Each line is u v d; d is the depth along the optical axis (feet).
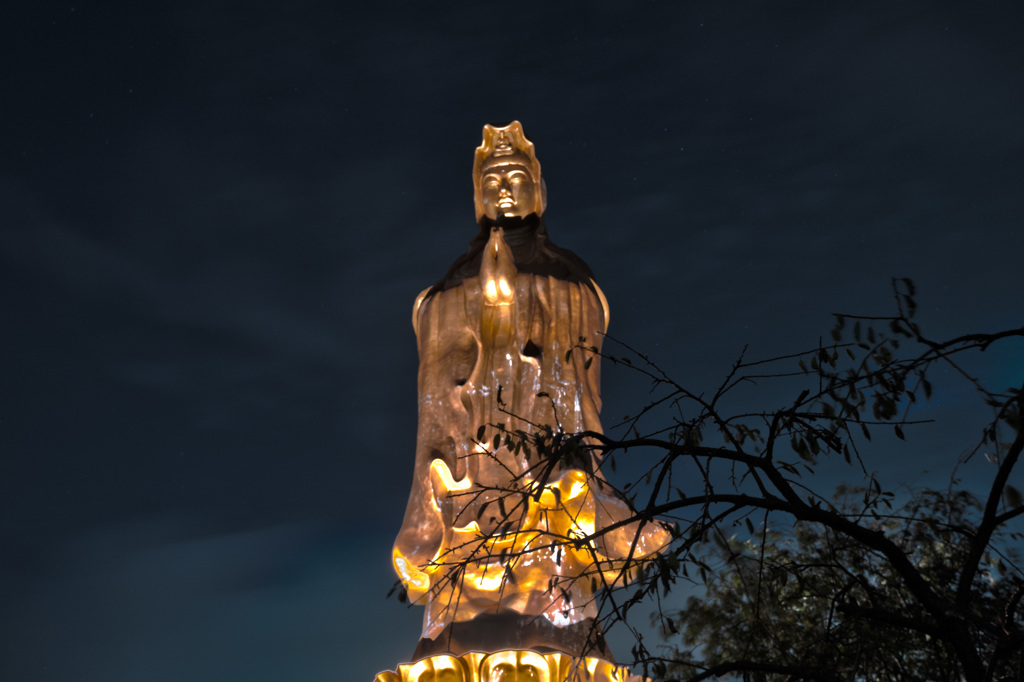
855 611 28.86
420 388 54.24
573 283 55.31
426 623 45.96
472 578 45.19
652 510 28.40
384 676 43.06
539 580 44.96
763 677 28.50
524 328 52.95
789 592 45.78
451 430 51.29
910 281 27.66
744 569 45.29
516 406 51.06
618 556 46.34
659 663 31.50
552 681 41.37
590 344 53.98
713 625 49.49
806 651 37.96
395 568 48.57
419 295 58.90
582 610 44.68
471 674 41.86
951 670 34.96
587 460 35.24
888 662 36.55
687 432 29.25
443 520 47.67
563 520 45.93
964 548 36.94
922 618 34.91
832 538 44.78
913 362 27.45
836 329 28.55
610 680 43.01
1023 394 25.46
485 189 59.82
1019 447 26.89
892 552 27.91
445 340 53.98
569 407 50.93
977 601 36.63
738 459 28.78
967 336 27.09
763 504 28.14
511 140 61.16
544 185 60.80
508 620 43.88
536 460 48.21
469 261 58.95
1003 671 32.63
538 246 58.39
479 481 48.32
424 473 50.75
